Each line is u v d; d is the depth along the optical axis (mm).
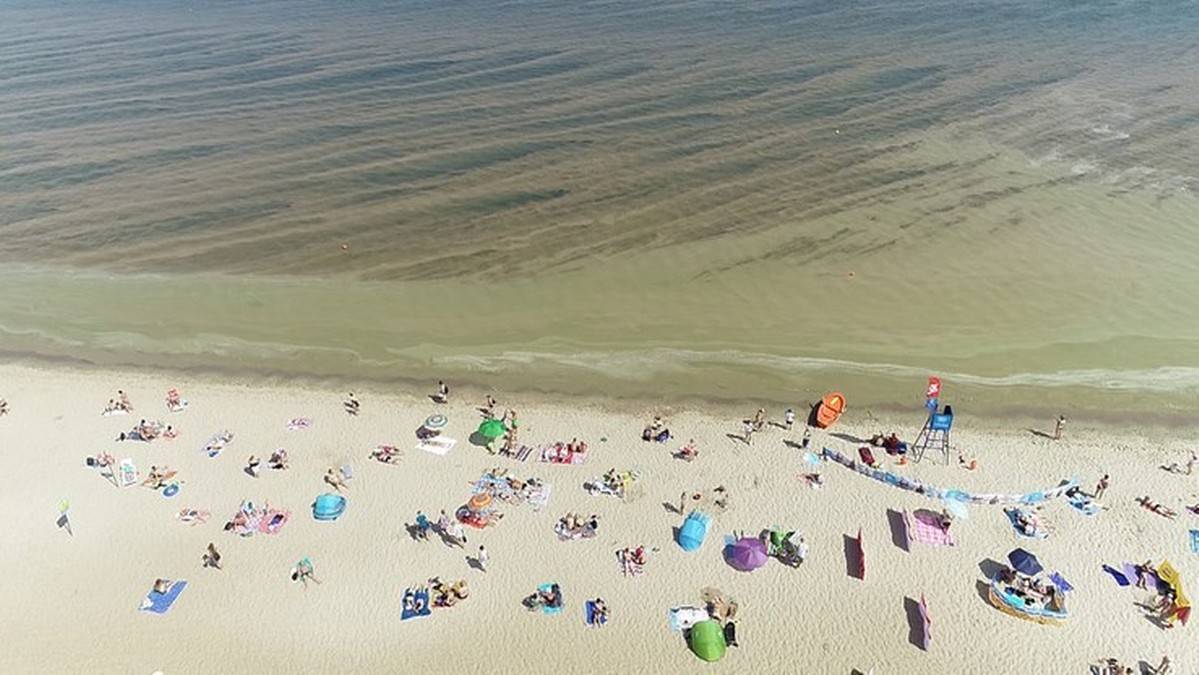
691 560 33562
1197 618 30250
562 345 48594
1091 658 29062
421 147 74250
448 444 40625
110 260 59125
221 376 47125
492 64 95500
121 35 113812
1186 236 55094
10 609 32594
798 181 65500
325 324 51500
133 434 41938
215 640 31109
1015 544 33562
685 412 42750
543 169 69438
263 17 121375
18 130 80875
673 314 50750
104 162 73625
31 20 125250
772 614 31250
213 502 37344
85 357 49219
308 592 32781
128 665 30234
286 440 41375
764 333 48562
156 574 33812
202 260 58750
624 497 36812
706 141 73250
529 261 56906
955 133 72500
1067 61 88500
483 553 33531
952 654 29484
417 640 30875
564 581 32906
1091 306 48844
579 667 29734
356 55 100688
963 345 46500
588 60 95500
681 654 29984
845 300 51031
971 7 110438
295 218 63625
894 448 38875
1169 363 44156
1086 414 41125
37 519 36719
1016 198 61281
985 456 38594
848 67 89812
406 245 59500
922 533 34188
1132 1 109938
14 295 55500
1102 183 62625
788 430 40938
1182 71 83938
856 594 31828
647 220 61000
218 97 88125
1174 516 34656
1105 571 32125
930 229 57844
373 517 36188
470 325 50812
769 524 35125
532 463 39156
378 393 45156
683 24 108188
